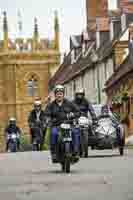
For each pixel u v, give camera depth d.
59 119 45.56
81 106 65.19
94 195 30.47
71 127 45.53
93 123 69.25
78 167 50.66
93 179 39.41
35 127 89.62
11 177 43.16
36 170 49.22
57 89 46.00
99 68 168.75
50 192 32.56
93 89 176.38
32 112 90.25
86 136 64.81
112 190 32.38
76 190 33.19
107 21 178.62
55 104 45.78
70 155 45.00
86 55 191.00
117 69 149.50
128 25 153.75
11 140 106.50
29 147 130.12
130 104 131.38
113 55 153.50
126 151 77.88
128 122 130.75
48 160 62.50
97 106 106.56
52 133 45.53
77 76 199.38
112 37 163.75
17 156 72.56
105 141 69.88
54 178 41.09
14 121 107.00
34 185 36.72
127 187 33.69
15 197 30.64
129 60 139.25
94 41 188.00
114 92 148.75
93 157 65.19
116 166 50.41
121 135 69.44
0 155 76.81
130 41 142.75
